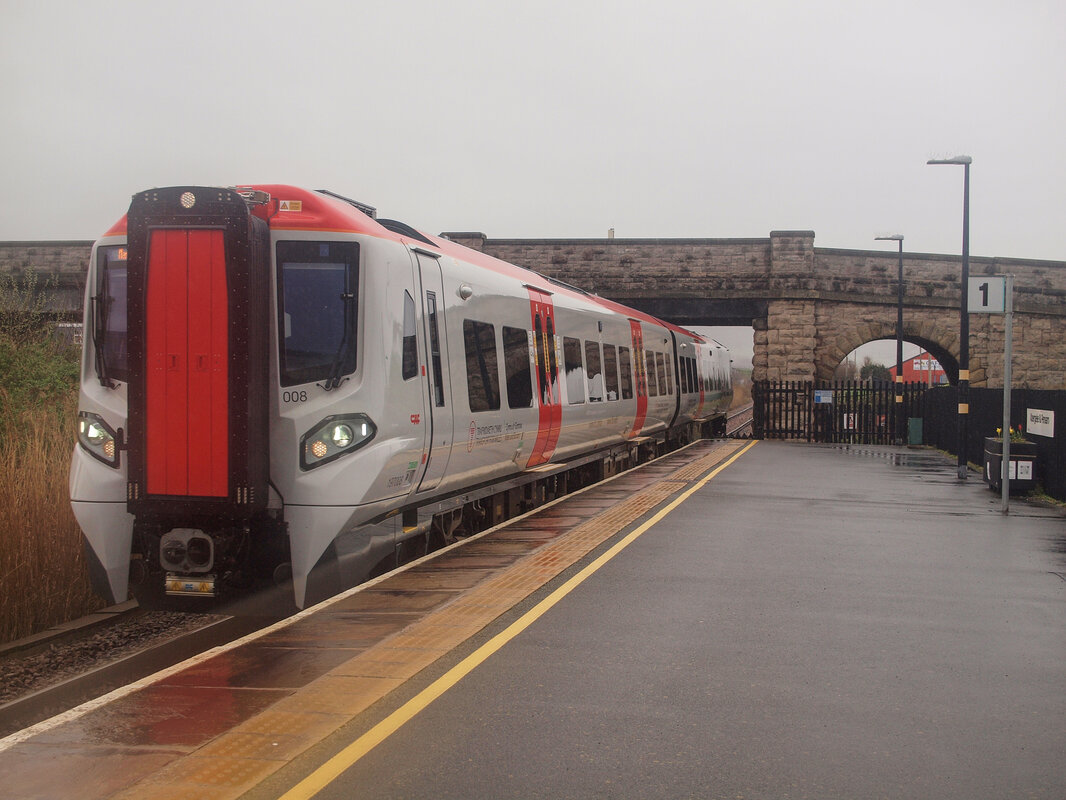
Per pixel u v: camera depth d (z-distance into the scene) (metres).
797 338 34.78
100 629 8.30
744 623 6.82
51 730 4.52
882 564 9.24
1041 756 4.43
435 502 9.66
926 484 17.52
